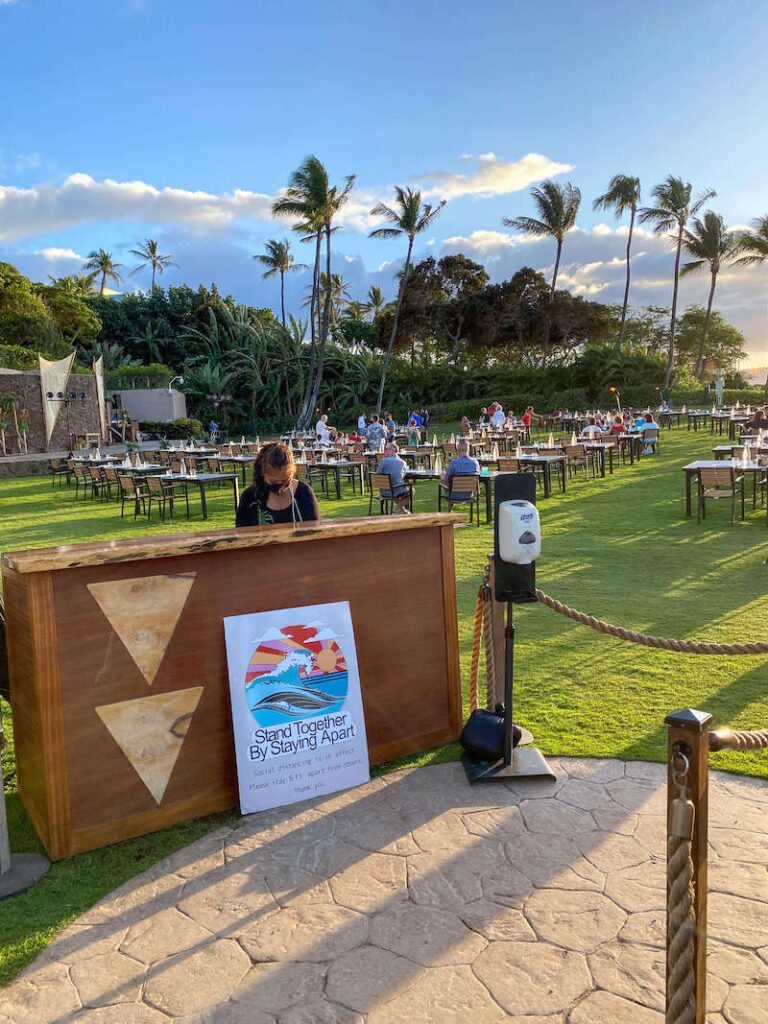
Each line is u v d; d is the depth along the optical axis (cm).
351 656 321
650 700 401
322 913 235
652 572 724
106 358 4181
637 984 201
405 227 3922
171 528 1170
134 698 278
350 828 284
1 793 258
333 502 1406
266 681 301
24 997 205
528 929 224
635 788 306
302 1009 197
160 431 3359
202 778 294
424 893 243
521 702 405
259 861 264
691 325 6894
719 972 204
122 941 226
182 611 287
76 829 269
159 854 270
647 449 2039
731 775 315
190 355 4675
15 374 2678
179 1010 199
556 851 264
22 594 267
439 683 351
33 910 241
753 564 741
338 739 315
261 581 303
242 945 222
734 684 422
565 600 622
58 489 1831
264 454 359
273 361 4419
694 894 165
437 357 5506
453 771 326
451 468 1102
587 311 4669
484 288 5016
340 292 5747
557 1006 195
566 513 1142
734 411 2305
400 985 204
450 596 353
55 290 3962
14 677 296
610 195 4378
